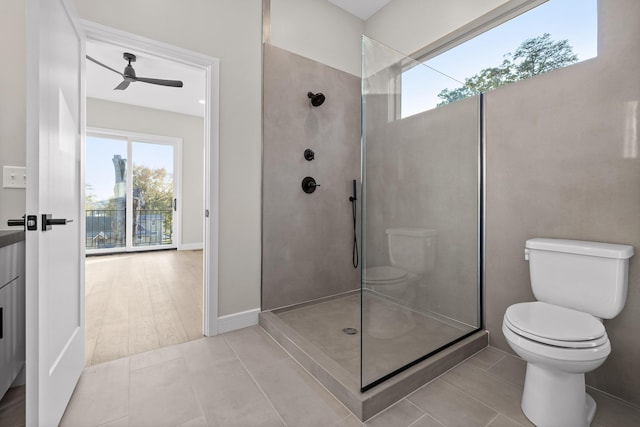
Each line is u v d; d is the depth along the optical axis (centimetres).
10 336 140
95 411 136
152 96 496
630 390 144
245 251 230
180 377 163
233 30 221
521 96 184
